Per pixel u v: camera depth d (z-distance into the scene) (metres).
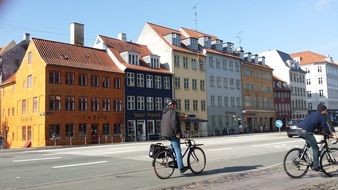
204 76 62.47
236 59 70.56
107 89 47.41
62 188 9.11
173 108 10.55
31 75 44.81
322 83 100.19
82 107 44.66
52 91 42.03
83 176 10.91
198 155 11.12
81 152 19.56
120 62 50.03
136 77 51.09
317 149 10.05
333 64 104.88
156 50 58.53
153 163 10.25
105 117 46.81
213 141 28.23
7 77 53.03
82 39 52.28
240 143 24.72
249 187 8.71
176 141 10.50
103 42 52.12
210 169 11.98
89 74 45.66
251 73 74.94
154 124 52.78
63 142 42.22
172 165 10.48
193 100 59.72
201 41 65.06
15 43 59.81
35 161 14.67
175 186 9.04
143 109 51.56
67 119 43.00
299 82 91.38
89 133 44.94
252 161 14.18
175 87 56.78
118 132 48.28
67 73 43.59
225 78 67.31
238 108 69.62
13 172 11.71
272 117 80.06
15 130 48.50
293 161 10.02
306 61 102.12
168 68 56.88
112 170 12.07
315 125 10.02
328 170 10.27
